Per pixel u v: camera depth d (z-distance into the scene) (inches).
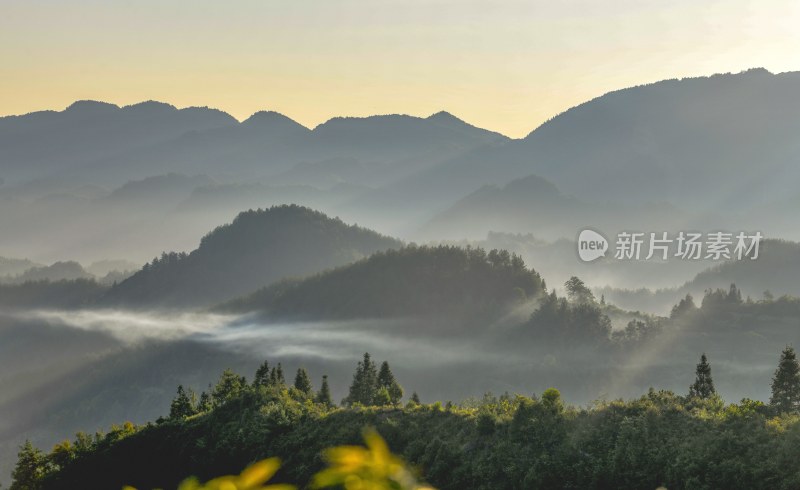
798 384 3622.0
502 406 3472.0
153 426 4835.1
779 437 2476.6
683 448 2588.6
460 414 3430.1
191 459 4158.5
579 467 2726.4
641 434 2741.1
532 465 2837.1
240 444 4001.0
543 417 3085.6
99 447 4768.7
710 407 2970.0
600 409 3046.3
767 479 2300.7
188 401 5433.1
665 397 3095.5
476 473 2920.8
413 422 3476.9
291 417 4062.5
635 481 2581.2
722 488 2363.4
